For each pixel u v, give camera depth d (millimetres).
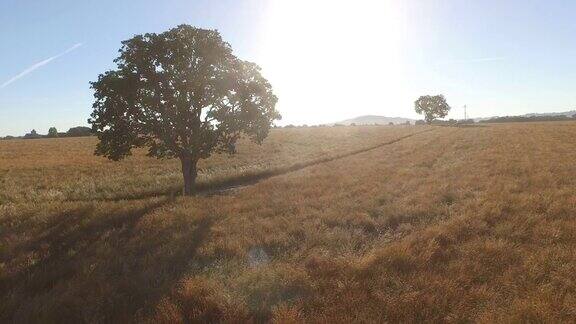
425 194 14023
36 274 7812
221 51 16672
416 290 6309
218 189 21547
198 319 5680
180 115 16875
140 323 5605
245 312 5812
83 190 21703
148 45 15875
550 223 9484
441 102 127625
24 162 39812
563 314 5398
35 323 5836
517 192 13930
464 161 24109
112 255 8805
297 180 19344
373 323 5289
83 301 6359
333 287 6605
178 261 8336
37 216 13086
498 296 6012
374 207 12531
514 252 7672
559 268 6797
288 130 91250
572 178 15961
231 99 17484
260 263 8070
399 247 8047
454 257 7750
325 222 11109
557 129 59406
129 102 15898
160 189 20641
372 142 49094
